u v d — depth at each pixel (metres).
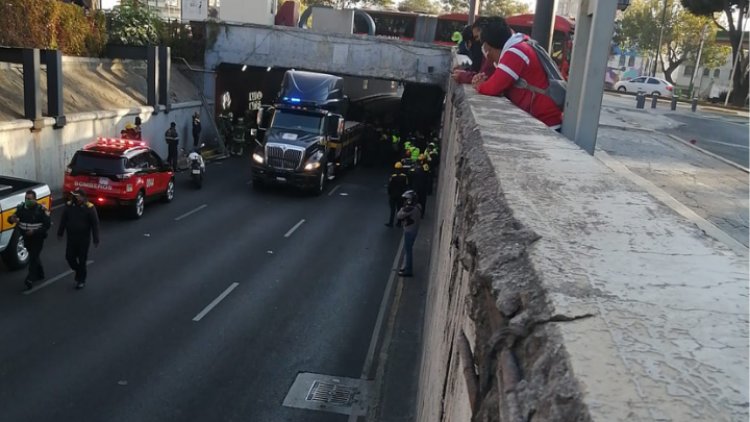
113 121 21.33
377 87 49.50
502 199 1.92
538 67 5.26
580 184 2.12
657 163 6.91
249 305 11.54
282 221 17.97
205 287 12.26
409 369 9.36
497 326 1.41
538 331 1.15
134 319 10.51
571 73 4.84
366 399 8.55
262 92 38.66
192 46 29.53
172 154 23.86
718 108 39.03
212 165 26.17
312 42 28.55
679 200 5.12
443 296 4.17
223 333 10.27
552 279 1.28
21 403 7.74
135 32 26.17
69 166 16.12
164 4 52.44
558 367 1.01
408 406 8.37
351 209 20.23
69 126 18.83
